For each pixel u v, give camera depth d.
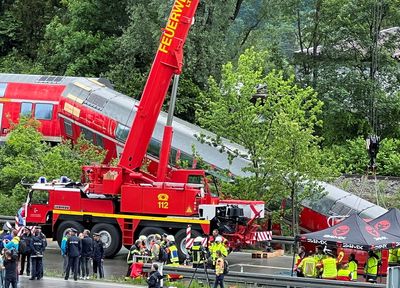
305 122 75.69
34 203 67.00
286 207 76.38
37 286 53.47
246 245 70.31
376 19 112.81
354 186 91.19
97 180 66.44
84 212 66.00
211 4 107.19
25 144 87.00
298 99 75.94
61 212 66.25
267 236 67.19
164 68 65.38
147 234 64.56
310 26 118.06
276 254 72.44
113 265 63.53
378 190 90.19
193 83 107.38
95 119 87.19
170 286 53.19
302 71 117.56
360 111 112.94
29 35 129.12
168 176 66.62
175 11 65.12
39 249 56.41
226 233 64.62
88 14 119.62
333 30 114.44
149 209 64.69
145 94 65.62
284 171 73.00
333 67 114.00
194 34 105.81
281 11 118.94
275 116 75.19
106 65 117.25
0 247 58.34
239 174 78.06
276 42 122.31
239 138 76.06
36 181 81.19
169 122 65.88
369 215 74.38
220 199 67.00
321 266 56.97
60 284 54.53
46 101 95.94
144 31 107.62
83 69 116.44
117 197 66.12
